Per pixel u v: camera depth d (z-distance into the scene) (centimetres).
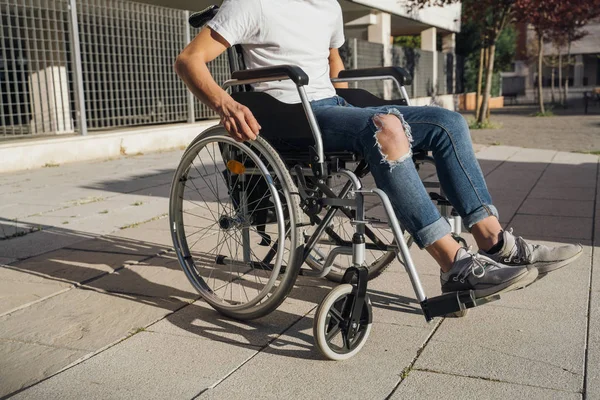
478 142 1102
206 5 1318
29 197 574
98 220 469
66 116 932
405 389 206
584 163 772
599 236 404
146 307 286
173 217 287
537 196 549
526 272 222
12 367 227
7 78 783
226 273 334
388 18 1683
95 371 223
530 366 221
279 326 262
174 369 223
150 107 980
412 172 229
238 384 212
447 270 233
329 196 237
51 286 315
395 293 300
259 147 246
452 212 263
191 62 243
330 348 225
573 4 1524
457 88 2466
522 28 3559
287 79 241
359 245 229
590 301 285
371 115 232
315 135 232
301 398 202
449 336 248
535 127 1494
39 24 839
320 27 269
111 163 822
